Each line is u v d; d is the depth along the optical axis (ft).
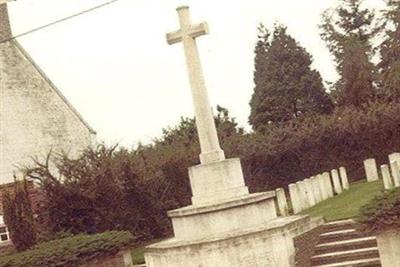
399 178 84.69
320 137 128.98
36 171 81.66
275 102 174.50
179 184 96.89
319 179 94.07
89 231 81.82
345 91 155.33
